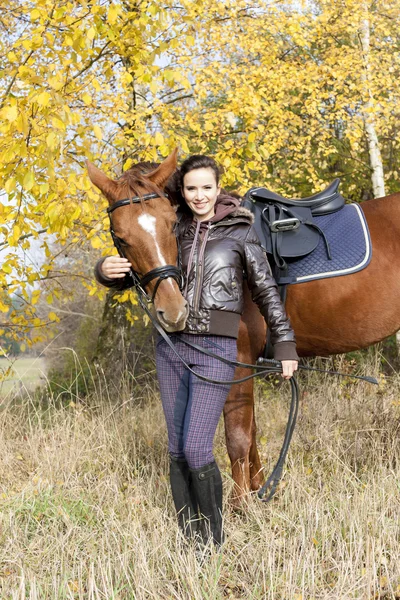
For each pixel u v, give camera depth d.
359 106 7.43
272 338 2.36
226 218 2.35
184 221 2.41
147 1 3.62
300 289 2.84
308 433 3.88
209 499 2.34
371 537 2.42
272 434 4.27
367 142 8.60
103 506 2.93
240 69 6.45
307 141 7.82
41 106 2.98
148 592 2.10
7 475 3.55
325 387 4.91
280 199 2.85
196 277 2.27
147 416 4.66
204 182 2.29
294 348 2.33
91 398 5.73
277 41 7.41
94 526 2.73
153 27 3.64
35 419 4.79
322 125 7.48
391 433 3.59
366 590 2.13
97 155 3.92
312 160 8.45
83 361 10.36
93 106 4.88
